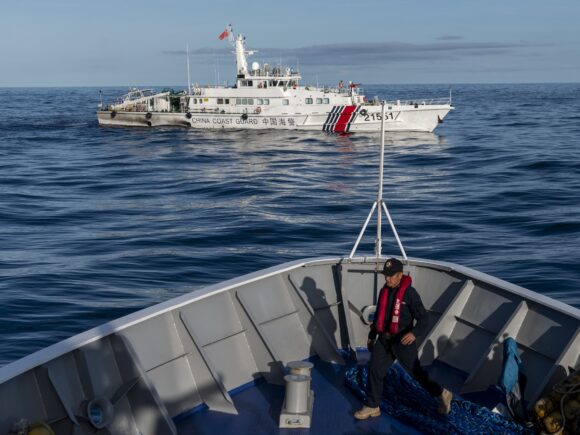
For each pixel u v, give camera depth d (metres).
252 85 61.72
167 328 6.33
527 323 6.64
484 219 26.72
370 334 6.27
